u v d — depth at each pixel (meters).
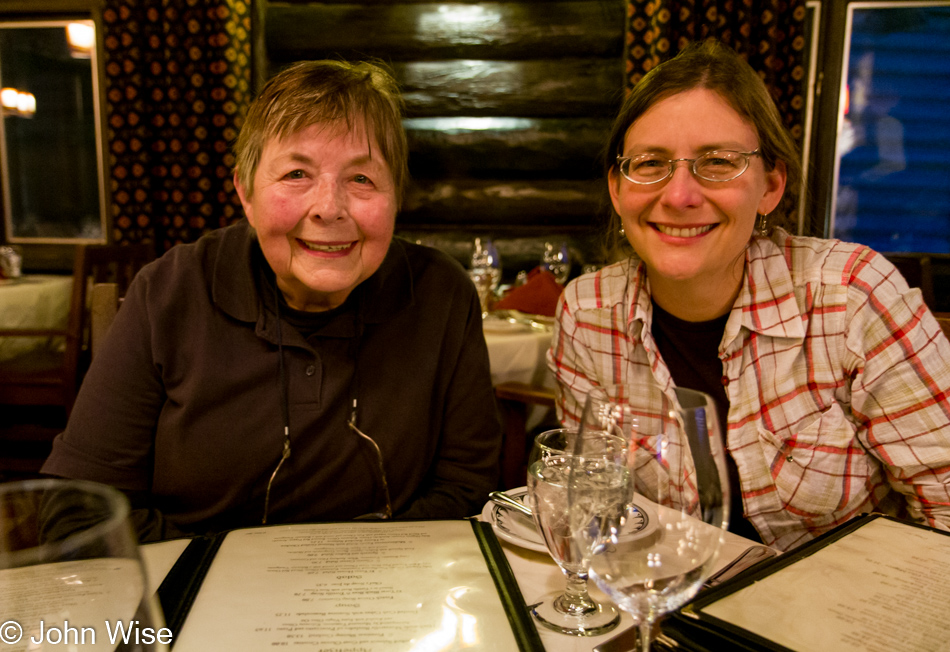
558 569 0.71
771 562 0.66
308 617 0.58
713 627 0.54
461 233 4.03
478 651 0.54
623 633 0.59
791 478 1.03
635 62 3.73
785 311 1.05
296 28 3.96
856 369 1.03
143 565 0.36
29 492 0.38
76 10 4.20
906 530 0.74
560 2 3.84
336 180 0.92
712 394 1.14
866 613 0.57
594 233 3.78
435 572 0.66
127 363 1.00
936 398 0.98
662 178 1.00
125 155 4.11
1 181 4.44
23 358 2.99
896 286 1.03
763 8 3.72
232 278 1.03
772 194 1.09
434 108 3.92
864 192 4.13
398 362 1.08
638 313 1.14
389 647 0.54
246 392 1.01
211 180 4.13
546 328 2.25
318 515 1.06
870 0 3.90
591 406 0.64
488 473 1.15
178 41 4.02
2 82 4.41
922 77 3.98
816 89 3.99
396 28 3.88
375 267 0.99
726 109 0.97
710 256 1.01
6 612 0.33
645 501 0.58
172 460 1.01
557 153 3.88
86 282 2.62
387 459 1.07
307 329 1.06
